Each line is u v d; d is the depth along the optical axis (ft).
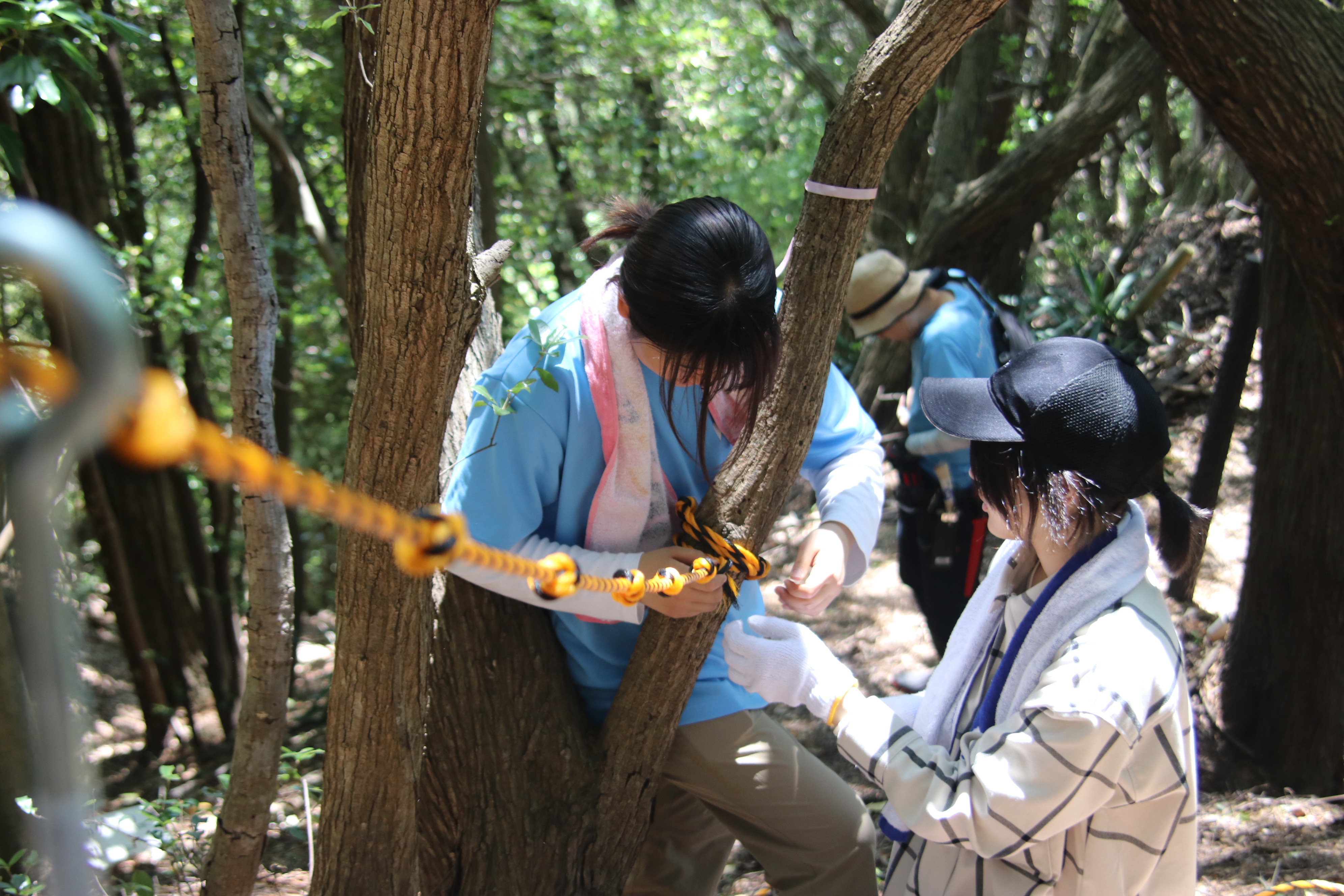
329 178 27.68
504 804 6.44
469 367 7.28
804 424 5.80
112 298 1.14
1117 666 4.58
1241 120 9.23
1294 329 12.25
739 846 11.45
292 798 12.76
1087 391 4.84
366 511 1.98
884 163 5.58
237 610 25.38
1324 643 12.27
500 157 30.12
